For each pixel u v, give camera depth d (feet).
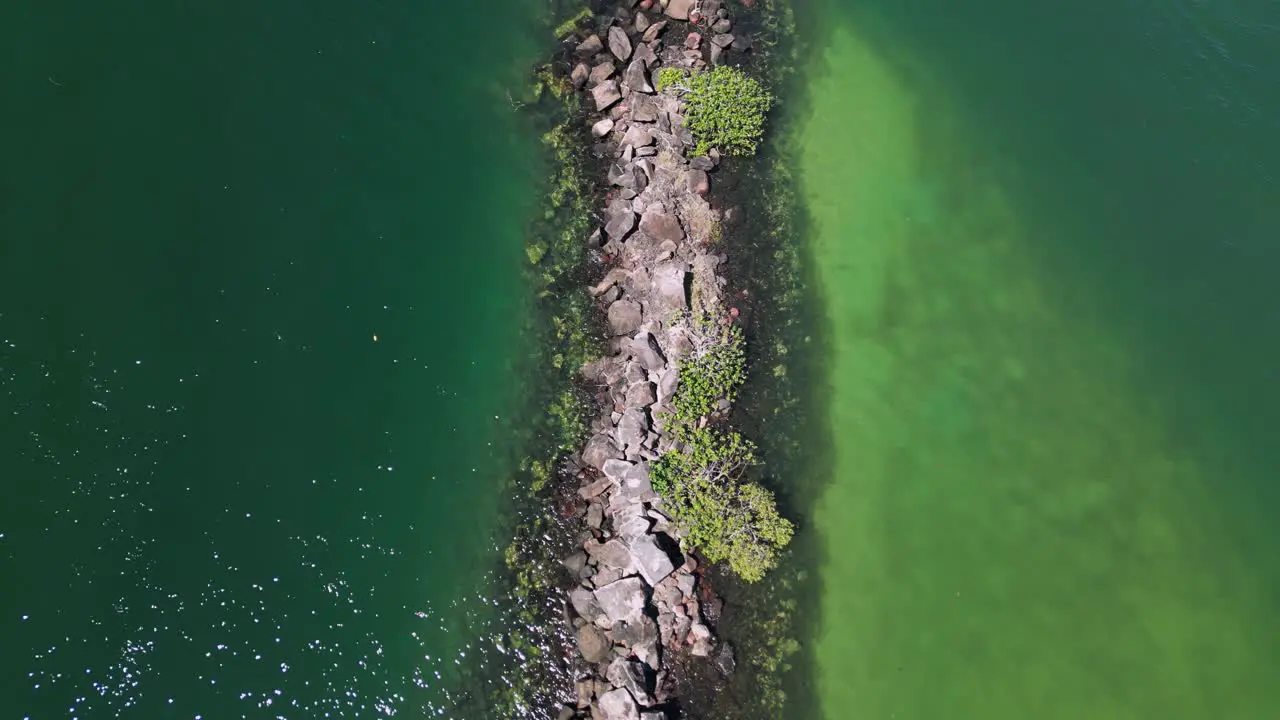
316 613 53.11
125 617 50.98
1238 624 59.41
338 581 54.29
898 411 64.39
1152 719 55.77
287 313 61.57
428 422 60.23
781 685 54.29
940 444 63.72
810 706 54.13
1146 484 63.87
